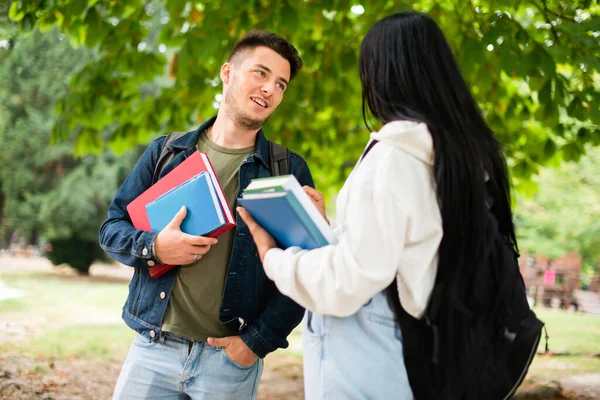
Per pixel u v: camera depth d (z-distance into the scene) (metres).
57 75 19.41
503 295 1.58
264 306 2.47
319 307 1.53
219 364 2.37
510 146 5.76
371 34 1.72
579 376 6.67
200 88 5.52
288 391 6.29
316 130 6.80
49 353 7.41
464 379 1.53
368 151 1.60
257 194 1.63
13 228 24.47
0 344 7.69
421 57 1.63
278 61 2.46
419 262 1.52
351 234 1.49
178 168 2.30
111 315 11.55
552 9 5.01
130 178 2.59
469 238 1.53
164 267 2.36
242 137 2.53
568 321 12.05
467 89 1.67
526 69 4.32
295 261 1.59
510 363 1.60
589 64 4.18
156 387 2.39
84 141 5.70
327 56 5.77
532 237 16.55
